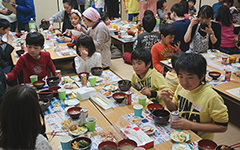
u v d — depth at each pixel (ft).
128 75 15.75
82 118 5.80
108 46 14.52
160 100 7.48
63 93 7.17
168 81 8.14
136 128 5.41
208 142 4.85
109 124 5.89
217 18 15.98
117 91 7.82
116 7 27.48
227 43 16.02
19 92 3.74
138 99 6.75
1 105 3.78
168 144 5.07
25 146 3.80
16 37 16.65
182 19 12.98
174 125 5.47
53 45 14.34
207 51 11.85
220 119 5.30
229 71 8.94
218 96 5.42
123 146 4.81
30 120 3.79
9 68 11.80
